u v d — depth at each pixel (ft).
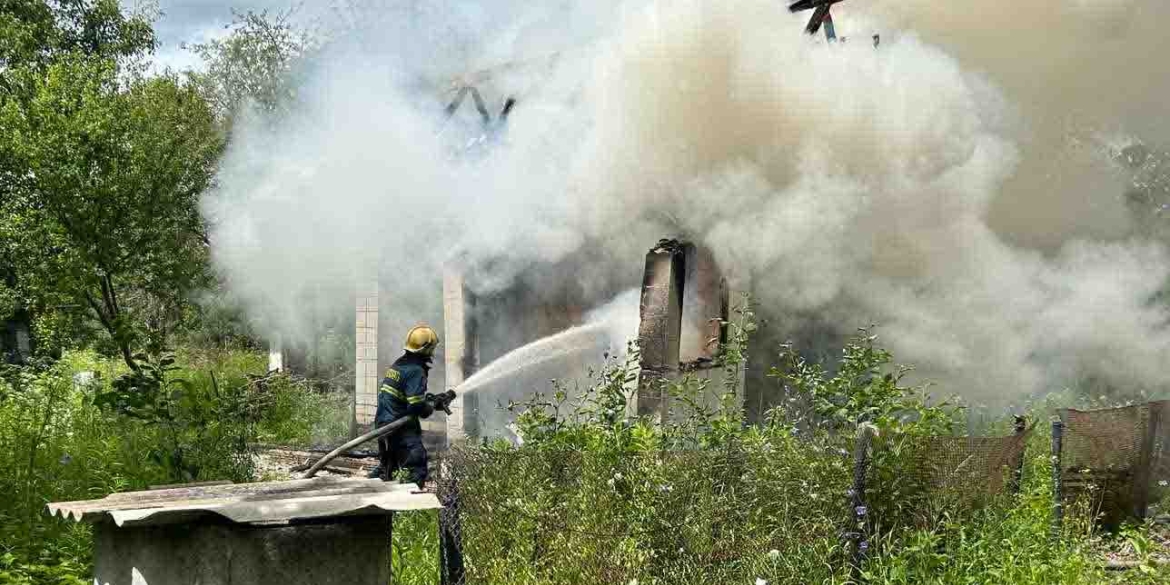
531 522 19.29
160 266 43.29
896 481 19.85
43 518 21.68
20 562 19.24
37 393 36.27
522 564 18.71
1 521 21.31
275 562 12.42
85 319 43.01
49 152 39.63
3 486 23.77
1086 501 23.00
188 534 12.53
